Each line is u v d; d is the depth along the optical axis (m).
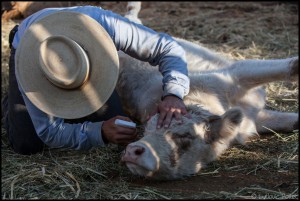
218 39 7.96
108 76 3.97
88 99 3.98
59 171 4.17
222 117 4.35
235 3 10.05
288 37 7.75
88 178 4.15
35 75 4.00
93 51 3.96
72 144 4.17
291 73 4.81
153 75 5.28
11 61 4.63
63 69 3.85
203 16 9.16
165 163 3.97
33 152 4.68
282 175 4.13
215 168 4.32
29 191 3.85
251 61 5.06
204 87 4.88
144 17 9.35
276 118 5.15
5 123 4.89
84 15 3.99
